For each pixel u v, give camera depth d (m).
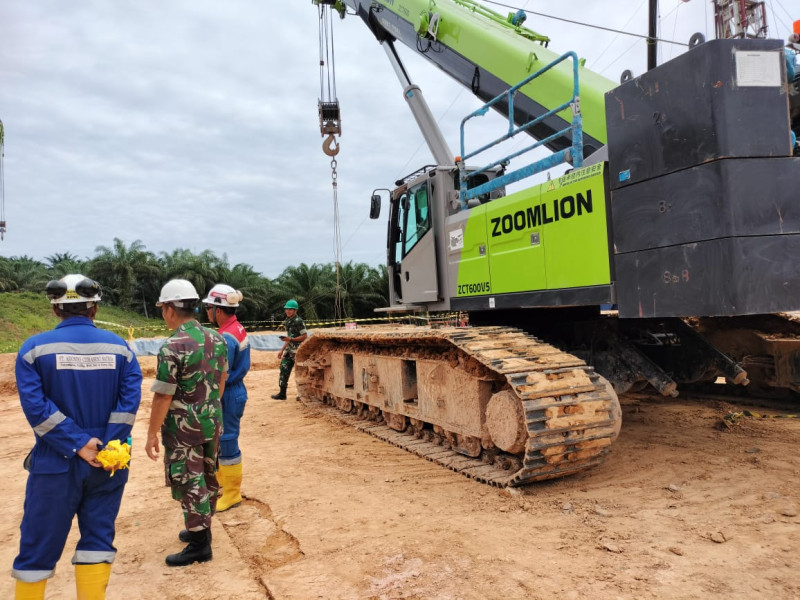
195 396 3.74
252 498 5.02
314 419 8.66
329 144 10.31
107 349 2.98
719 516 4.02
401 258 8.04
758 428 6.28
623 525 3.96
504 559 3.52
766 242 3.82
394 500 4.78
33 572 2.80
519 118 6.76
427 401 6.37
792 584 3.03
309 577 3.42
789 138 3.93
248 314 37.12
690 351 6.03
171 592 3.37
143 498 5.18
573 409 4.57
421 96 8.99
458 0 8.39
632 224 4.41
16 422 9.34
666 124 4.14
